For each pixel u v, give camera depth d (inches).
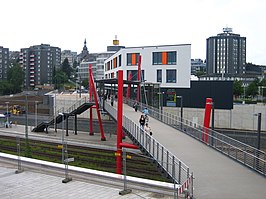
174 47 2586.1
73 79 7322.8
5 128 2456.9
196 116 2509.8
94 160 1453.0
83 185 679.1
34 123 2723.9
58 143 1820.9
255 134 2031.3
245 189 617.9
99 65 6673.2
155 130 1165.1
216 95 2454.5
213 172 718.5
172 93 2598.4
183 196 576.7
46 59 6830.7
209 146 946.1
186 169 659.4
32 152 1621.6
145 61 2674.7
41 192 645.3
